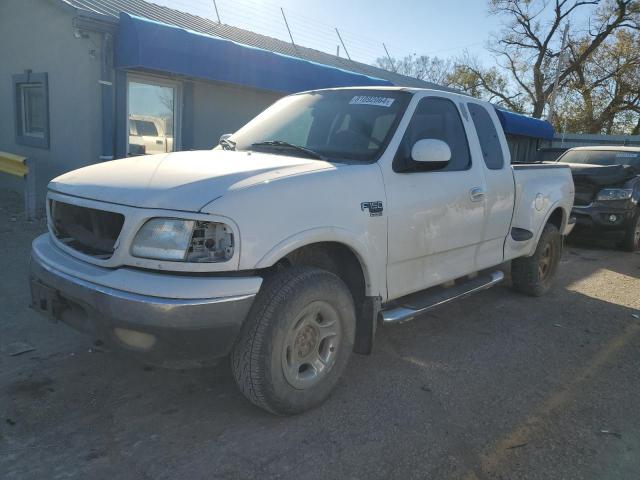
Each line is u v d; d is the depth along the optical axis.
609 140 21.55
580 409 3.51
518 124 17.84
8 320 4.49
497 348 4.52
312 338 3.22
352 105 4.15
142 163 3.40
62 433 2.98
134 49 8.09
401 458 2.88
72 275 2.91
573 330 5.06
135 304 2.63
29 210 8.21
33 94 10.26
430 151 3.60
